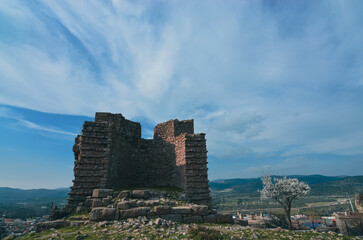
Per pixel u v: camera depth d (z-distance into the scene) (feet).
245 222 53.36
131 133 92.43
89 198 53.21
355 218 99.86
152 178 93.40
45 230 39.11
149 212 45.39
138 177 91.56
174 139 89.86
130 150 90.38
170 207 48.03
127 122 90.89
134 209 44.91
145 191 53.83
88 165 59.06
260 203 414.00
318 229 105.50
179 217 46.93
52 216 49.83
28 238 34.06
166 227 39.37
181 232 36.76
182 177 71.10
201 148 71.15
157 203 49.83
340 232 101.45
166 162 92.58
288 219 92.79
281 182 97.40
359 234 94.89
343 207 306.96
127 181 86.07
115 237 32.63
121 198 50.37
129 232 35.35
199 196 65.98
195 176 67.51
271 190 98.37
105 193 51.78
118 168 78.13
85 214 47.03
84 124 61.72
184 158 69.62
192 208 49.14
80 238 32.14
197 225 42.01
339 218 103.19
